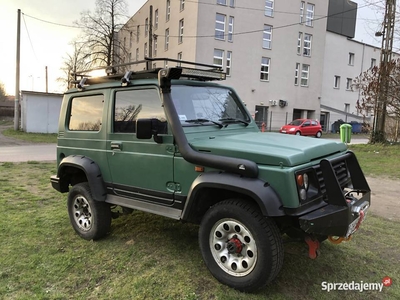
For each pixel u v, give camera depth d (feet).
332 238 10.37
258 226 9.00
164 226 14.87
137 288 9.96
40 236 13.87
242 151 9.49
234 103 13.88
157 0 110.83
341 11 119.85
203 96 12.44
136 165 11.80
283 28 100.58
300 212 8.78
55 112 73.31
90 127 13.69
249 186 8.90
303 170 9.05
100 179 13.09
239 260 9.68
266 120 100.99
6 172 28.55
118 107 12.56
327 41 117.39
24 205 18.40
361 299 9.61
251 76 96.37
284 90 103.30
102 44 91.71
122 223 15.31
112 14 91.25
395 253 12.64
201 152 10.17
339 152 11.53
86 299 9.50
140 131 10.31
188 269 10.99
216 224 10.02
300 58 105.70
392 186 24.73
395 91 45.60
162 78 10.66
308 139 11.66
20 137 62.59
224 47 90.43
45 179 25.70
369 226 15.56
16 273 10.84
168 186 11.06
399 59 46.42
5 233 14.12
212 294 9.62
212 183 9.52
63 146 14.87
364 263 11.75
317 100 110.83
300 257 12.00
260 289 9.88
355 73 127.24
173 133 10.55
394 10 48.32
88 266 11.35
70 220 14.39
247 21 93.45
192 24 87.56
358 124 110.83
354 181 11.63
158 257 11.87
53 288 10.05
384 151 44.11
